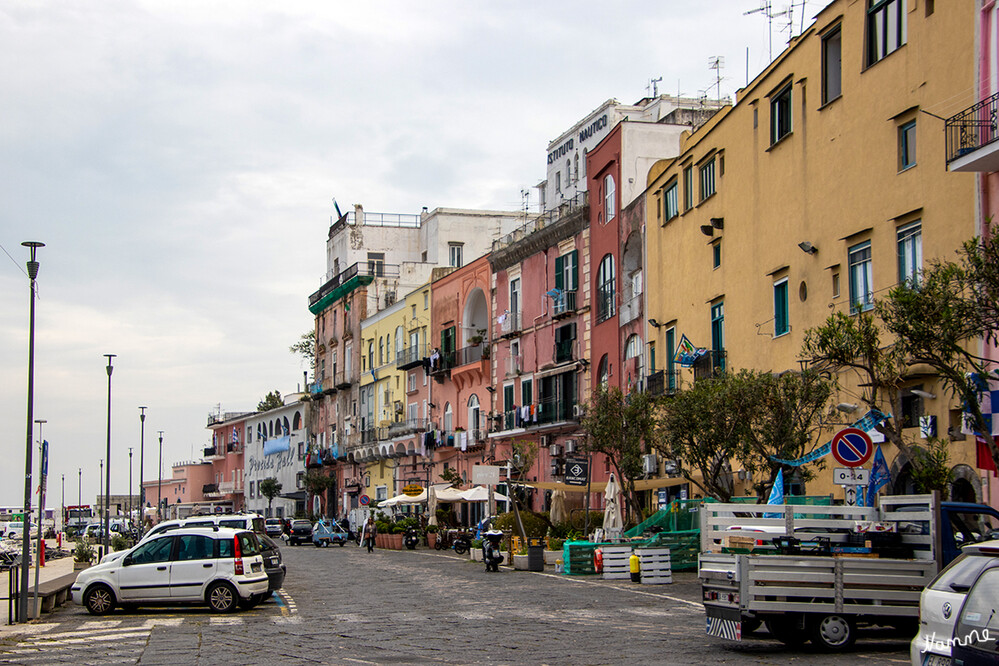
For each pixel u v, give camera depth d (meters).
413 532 53.25
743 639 16.23
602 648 15.40
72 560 48.44
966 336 15.63
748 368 30.97
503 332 55.19
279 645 16.27
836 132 26.03
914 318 15.41
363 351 79.75
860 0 24.98
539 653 14.95
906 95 23.02
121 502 153.75
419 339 67.88
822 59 26.84
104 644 16.66
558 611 21.00
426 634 17.56
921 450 17.59
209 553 22.09
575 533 36.78
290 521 71.94
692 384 26.62
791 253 28.36
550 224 49.72
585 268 46.84
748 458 24.53
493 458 55.06
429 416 65.50
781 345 28.88
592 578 29.81
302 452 93.31
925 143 22.23
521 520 40.75
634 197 43.03
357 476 79.69
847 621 14.66
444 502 60.09
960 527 15.09
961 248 20.83
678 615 19.78
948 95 21.53
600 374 44.97
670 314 37.75
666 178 38.28
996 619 8.61
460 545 46.88
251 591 22.16
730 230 32.56
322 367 90.12
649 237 39.97
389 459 72.25
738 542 16.06
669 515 32.00
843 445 17.84
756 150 30.75
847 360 17.59
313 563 42.25
